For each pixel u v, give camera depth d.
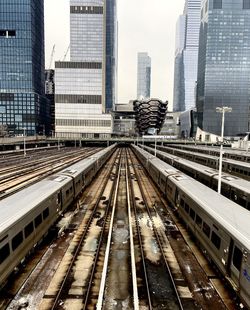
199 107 170.88
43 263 12.25
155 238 15.30
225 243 10.39
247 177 29.03
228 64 157.00
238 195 18.50
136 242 14.69
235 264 9.55
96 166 36.91
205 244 12.67
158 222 17.91
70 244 14.31
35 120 141.88
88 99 139.62
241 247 9.09
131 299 9.81
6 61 137.00
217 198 14.23
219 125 159.88
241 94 158.00
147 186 29.55
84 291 10.23
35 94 141.00
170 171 24.61
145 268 11.91
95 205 21.66
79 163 30.91
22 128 141.25
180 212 17.59
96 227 16.83
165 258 12.86
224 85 158.25
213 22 154.38
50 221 15.19
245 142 86.06
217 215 11.37
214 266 11.94
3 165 44.12
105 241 14.68
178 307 9.48
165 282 10.97
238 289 9.31
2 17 134.25
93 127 141.38
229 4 152.25
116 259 12.73
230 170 33.81
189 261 12.73
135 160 60.31
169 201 22.17
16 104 139.50
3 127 120.75
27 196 13.85
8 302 9.58
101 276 11.24
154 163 32.59
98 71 138.12
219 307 9.52
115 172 40.31
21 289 10.29
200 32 175.25
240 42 154.88
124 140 127.62
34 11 141.50
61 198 17.58
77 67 137.38
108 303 9.58
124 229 16.52
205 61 158.62
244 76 156.88
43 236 14.28
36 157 59.50
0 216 10.59
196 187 17.06
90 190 27.33
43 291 10.21
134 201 23.12
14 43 135.88
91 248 13.88
